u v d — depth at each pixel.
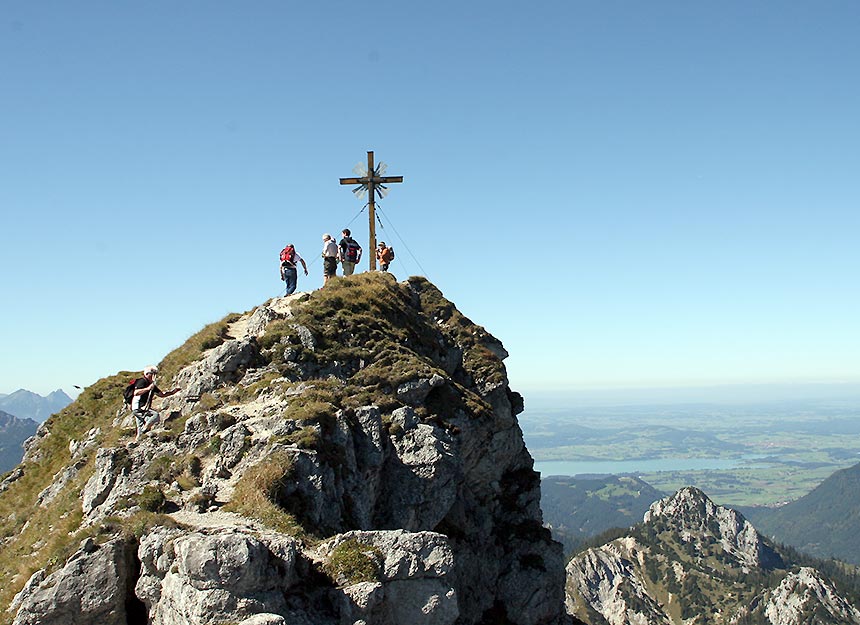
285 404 32.75
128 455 30.25
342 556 22.22
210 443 29.92
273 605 19.23
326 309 42.16
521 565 40.44
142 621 21.69
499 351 51.84
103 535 22.31
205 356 40.50
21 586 24.06
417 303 51.31
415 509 32.56
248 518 25.14
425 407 38.16
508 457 45.41
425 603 22.34
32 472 43.44
